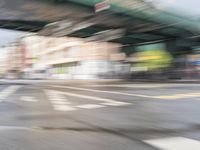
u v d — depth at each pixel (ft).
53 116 23.62
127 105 31.60
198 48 142.51
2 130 18.04
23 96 44.80
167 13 101.96
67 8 77.25
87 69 212.84
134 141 15.06
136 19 94.63
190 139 15.46
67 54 237.25
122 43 164.14
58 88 70.18
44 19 90.22
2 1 70.90
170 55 147.43
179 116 23.53
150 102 34.73
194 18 115.96
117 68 182.80
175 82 109.50
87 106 30.68
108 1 73.87
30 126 19.33
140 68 163.43
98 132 17.40
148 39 148.87
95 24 97.71
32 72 309.01
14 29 109.19
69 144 14.53
